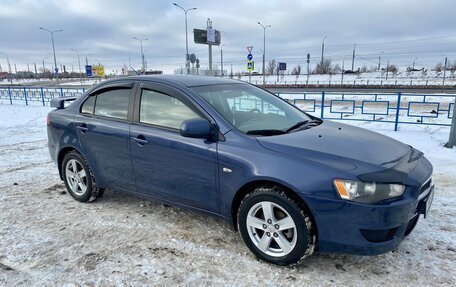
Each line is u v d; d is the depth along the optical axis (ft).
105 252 10.31
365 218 8.21
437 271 9.12
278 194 8.93
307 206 8.70
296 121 12.00
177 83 11.46
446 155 21.57
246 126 10.47
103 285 8.77
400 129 32.32
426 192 9.37
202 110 10.56
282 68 192.24
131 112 12.11
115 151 12.33
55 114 14.73
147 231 11.60
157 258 9.96
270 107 12.51
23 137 30.35
